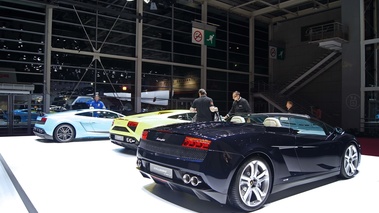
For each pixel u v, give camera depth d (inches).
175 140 121.9
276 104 843.4
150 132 137.1
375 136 525.7
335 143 163.9
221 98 869.8
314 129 172.4
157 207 121.3
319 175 150.8
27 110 540.1
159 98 740.7
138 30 699.4
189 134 118.0
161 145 127.7
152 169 130.9
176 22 775.1
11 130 519.5
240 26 919.7
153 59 729.0
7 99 518.3
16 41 546.3
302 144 141.5
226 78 882.8
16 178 164.9
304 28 924.0
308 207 124.3
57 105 593.3
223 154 110.7
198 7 818.2
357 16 593.9
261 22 984.9
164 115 260.2
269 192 124.2
